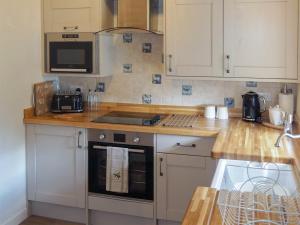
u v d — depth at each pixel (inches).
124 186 121.1
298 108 119.3
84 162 125.3
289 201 54.1
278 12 111.0
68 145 126.5
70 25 131.3
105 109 145.3
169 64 123.2
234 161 84.5
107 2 132.6
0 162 119.8
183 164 115.4
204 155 113.2
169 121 124.6
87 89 146.9
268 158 82.5
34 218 135.2
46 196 131.8
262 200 54.5
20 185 130.5
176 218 118.6
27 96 131.1
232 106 132.6
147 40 137.9
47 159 129.8
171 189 117.9
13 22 122.3
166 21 121.5
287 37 111.2
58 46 133.7
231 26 115.6
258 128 114.1
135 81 141.2
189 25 119.5
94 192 126.1
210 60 119.3
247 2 113.2
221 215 50.1
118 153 120.3
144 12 123.5
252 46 114.7
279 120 115.1
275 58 113.1
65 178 128.6
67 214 133.6
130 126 117.6
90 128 122.2
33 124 129.3
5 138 121.4
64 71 134.3
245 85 130.5
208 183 114.3
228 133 107.0
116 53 141.9
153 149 117.6
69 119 127.4
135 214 122.4
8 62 121.0
